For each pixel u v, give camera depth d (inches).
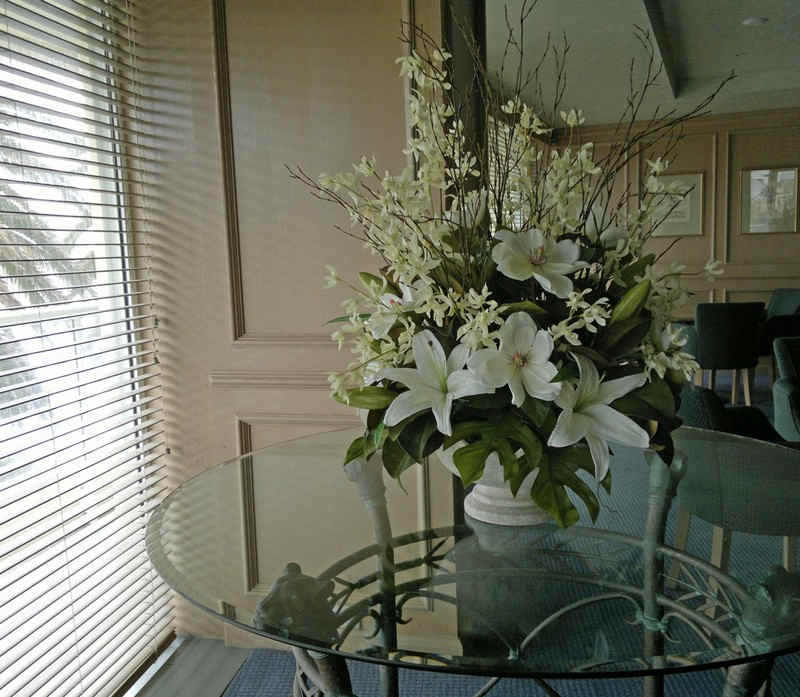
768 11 170.6
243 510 56.5
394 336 47.6
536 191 46.2
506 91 66.8
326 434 78.4
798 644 35.4
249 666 87.6
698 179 243.1
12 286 68.4
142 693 82.4
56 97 73.0
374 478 62.4
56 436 69.5
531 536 49.2
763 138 237.1
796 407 124.6
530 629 37.6
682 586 41.9
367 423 47.8
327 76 83.7
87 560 78.3
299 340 87.8
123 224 86.8
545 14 148.9
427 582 43.3
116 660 79.9
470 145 53.4
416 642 36.8
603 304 44.9
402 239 44.8
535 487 41.9
